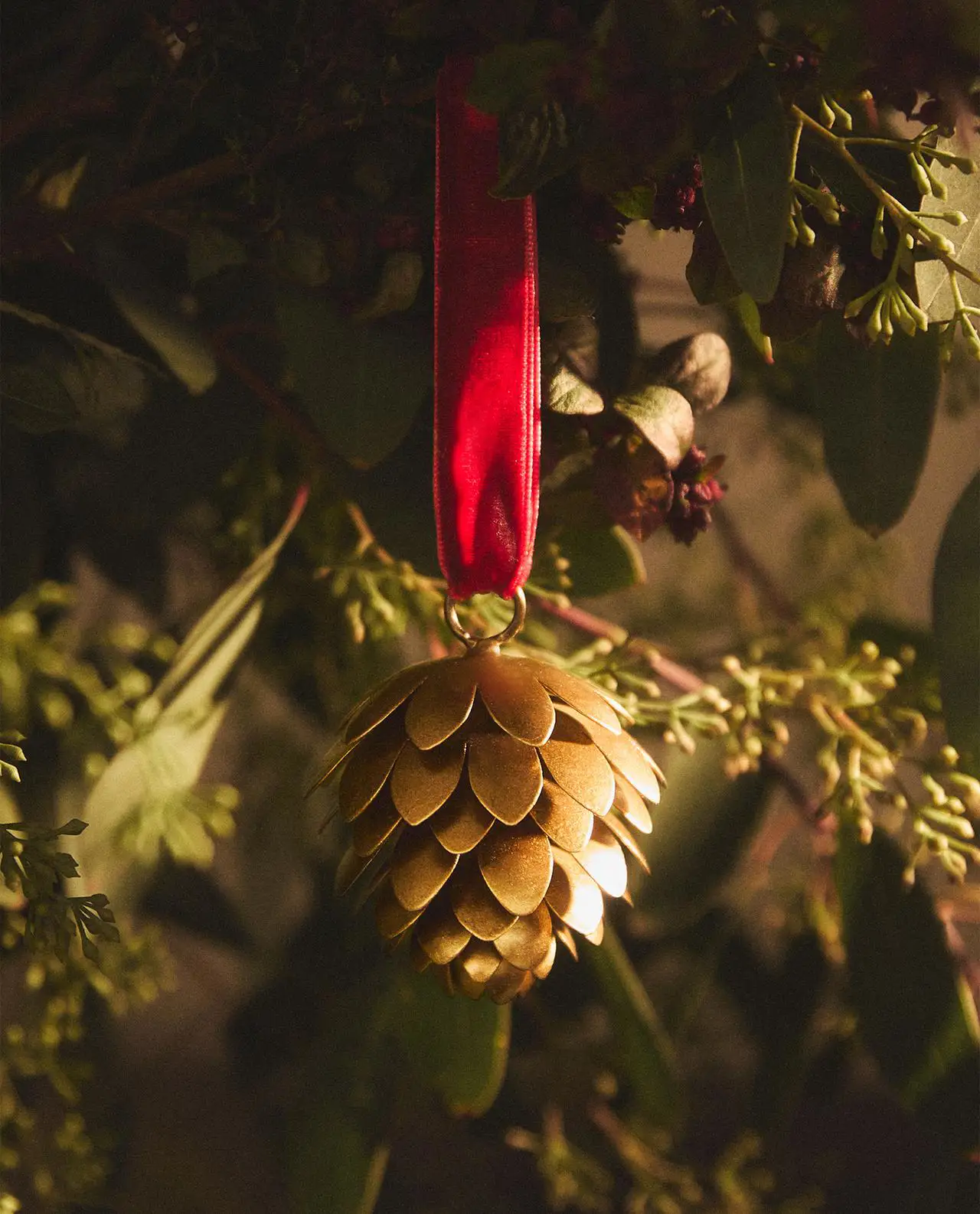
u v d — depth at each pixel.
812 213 0.41
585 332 0.43
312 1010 0.58
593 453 0.43
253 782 0.64
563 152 0.38
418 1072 0.52
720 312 0.53
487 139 0.39
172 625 0.54
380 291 0.42
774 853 0.61
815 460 0.60
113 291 0.43
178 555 0.59
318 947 0.58
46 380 0.43
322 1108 0.54
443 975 0.39
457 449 0.40
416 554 0.46
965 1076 0.48
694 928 0.58
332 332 0.43
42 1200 0.54
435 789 0.38
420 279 0.42
